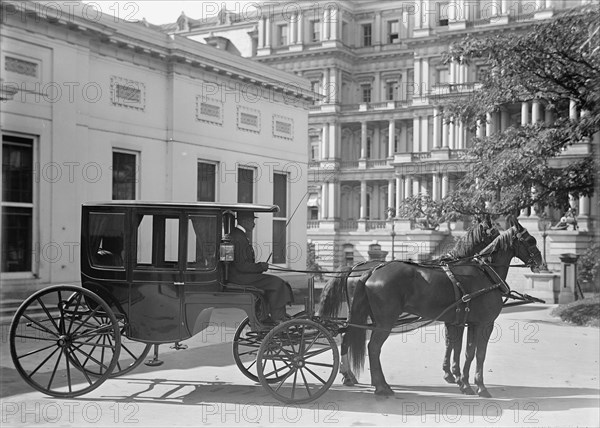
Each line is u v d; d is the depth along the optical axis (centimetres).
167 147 1389
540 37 1452
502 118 2480
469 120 1678
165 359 1005
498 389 847
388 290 777
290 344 746
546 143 1477
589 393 827
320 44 4391
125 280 767
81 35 1291
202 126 1399
